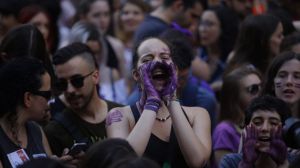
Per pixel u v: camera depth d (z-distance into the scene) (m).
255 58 10.48
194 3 12.40
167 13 11.87
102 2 13.83
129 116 7.57
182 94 9.95
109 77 11.98
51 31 11.41
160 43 7.65
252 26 10.45
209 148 7.47
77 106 8.41
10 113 7.58
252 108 7.88
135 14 14.31
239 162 7.88
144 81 7.36
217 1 13.87
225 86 9.54
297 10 13.31
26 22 11.09
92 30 11.93
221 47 12.62
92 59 8.55
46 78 7.72
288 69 8.76
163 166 7.40
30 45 8.91
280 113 7.82
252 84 9.45
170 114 7.36
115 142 6.29
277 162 7.70
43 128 8.34
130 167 5.82
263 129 7.74
